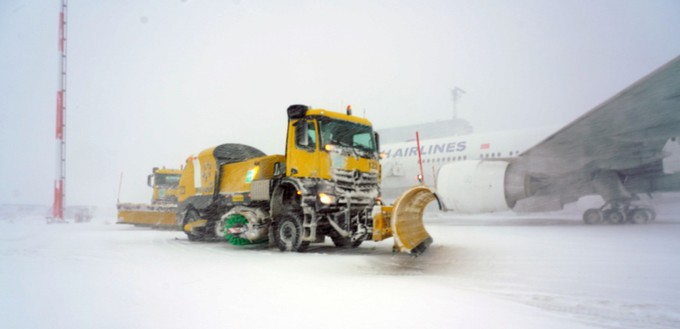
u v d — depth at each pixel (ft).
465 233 41.55
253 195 35.24
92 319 12.77
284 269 22.74
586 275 19.47
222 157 41.73
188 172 46.09
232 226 34.94
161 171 72.23
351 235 29.94
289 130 32.27
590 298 15.07
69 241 42.96
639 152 53.21
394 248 24.06
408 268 22.40
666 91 45.24
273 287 17.52
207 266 24.00
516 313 13.05
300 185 30.60
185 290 17.02
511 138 63.10
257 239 33.88
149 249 34.35
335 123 31.37
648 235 37.22
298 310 13.56
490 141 64.80
